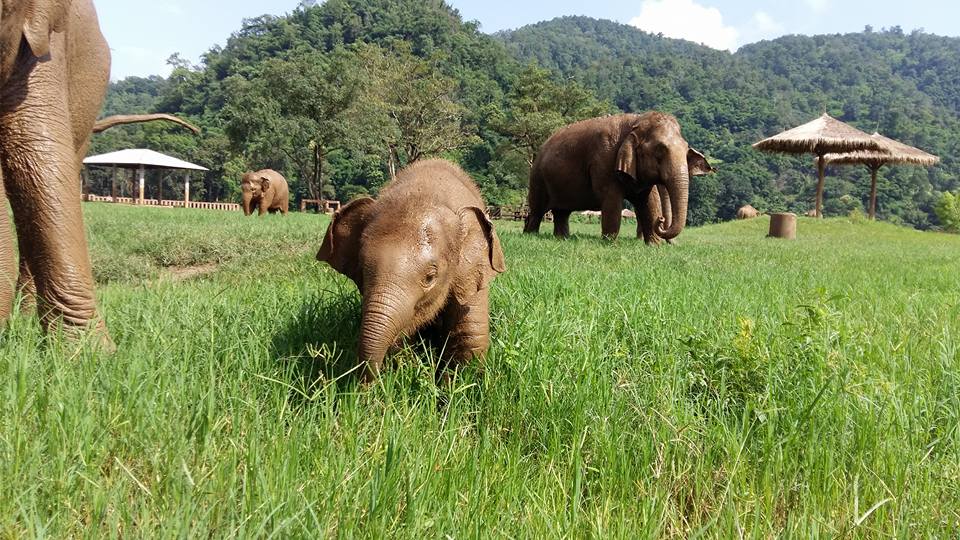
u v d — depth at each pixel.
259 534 2.48
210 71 137.88
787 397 4.25
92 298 4.67
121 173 93.19
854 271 11.93
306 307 5.64
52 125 4.62
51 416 3.22
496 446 3.93
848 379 4.30
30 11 4.38
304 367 4.56
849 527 3.18
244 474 2.96
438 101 63.41
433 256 4.21
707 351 4.86
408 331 4.34
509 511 3.07
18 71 4.52
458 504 3.09
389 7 150.00
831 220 33.16
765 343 4.92
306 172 60.72
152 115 7.05
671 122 16.31
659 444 3.81
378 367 3.90
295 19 155.38
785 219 26.88
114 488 2.77
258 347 4.63
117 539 2.52
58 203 4.54
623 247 14.37
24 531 2.43
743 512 3.31
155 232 14.67
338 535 2.63
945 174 136.62
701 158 17.05
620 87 177.50
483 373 4.67
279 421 3.52
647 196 17.36
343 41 147.12
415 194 4.51
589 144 17.58
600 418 4.00
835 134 33.88
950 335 5.87
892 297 8.53
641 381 4.63
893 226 33.00
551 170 18.55
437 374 4.92
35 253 4.54
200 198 90.12
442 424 3.86
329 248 4.61
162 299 6.17
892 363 4.95
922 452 3.83
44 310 4.53
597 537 2.93
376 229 4.28
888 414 4.05
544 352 4.75
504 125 66.94
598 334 5.41
